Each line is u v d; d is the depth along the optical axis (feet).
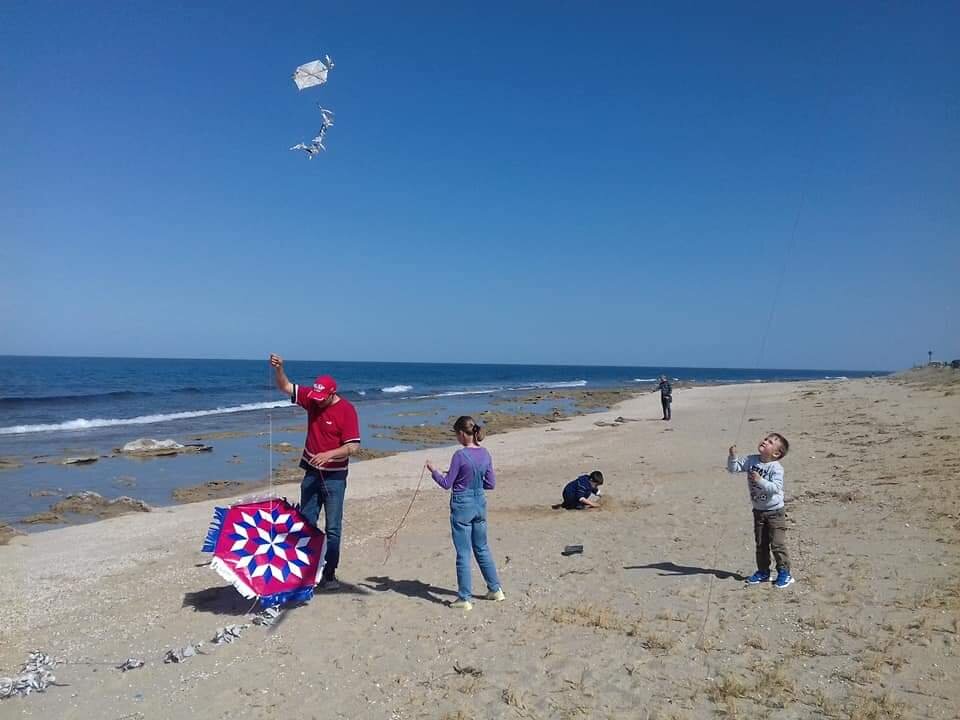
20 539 37.29
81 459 66.54
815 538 25.73
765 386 191.93
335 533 23.89
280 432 92.38
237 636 19.71
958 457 38.34
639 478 47.34
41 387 183.93
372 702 15.28
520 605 20.86
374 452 74.13
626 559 25.55
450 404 152.05
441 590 23.06
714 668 15.47
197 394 168.96
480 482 21.34
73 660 19.07
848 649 15.87
